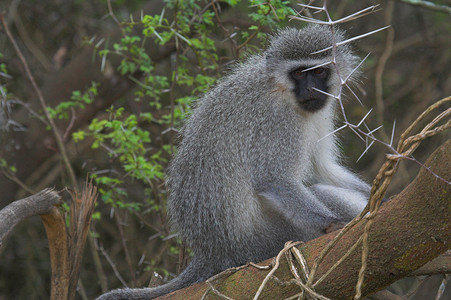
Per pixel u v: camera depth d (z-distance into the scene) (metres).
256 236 8.09
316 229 7.79
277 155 8.23
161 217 10.62
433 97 15.35
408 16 16.30
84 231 7.22
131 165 9.97
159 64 14.08
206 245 8.05
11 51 15.41
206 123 8.32
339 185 9.14
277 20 9.80
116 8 15.79
